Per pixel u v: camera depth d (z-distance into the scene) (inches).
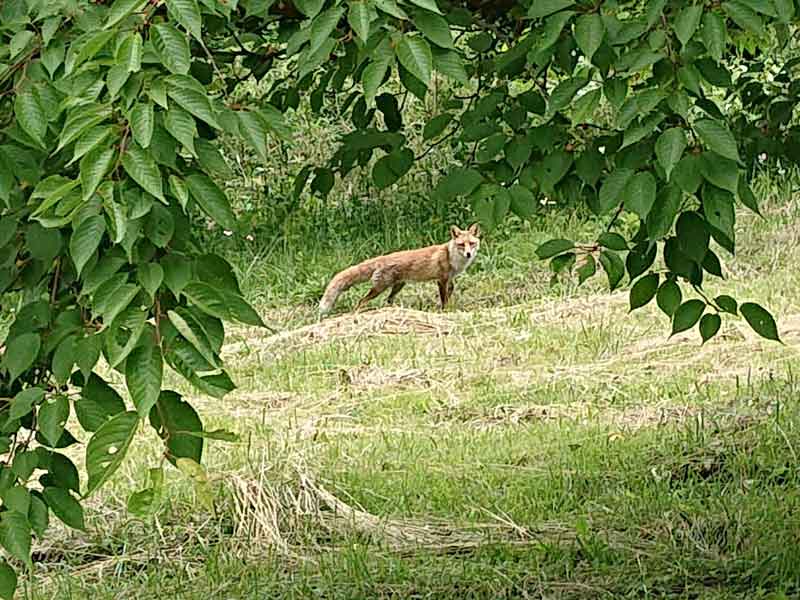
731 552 426.6
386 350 792.3
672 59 231.3
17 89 214.7
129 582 433.1
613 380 682.8
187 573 438.6
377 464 551.2
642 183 235.5
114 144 185.8
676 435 562.3
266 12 270.4
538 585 407.5
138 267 193.8
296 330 850.1
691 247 270.8
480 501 494.3
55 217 193.9
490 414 644.1
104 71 189.2
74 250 184.7
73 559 456.8
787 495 466.6
